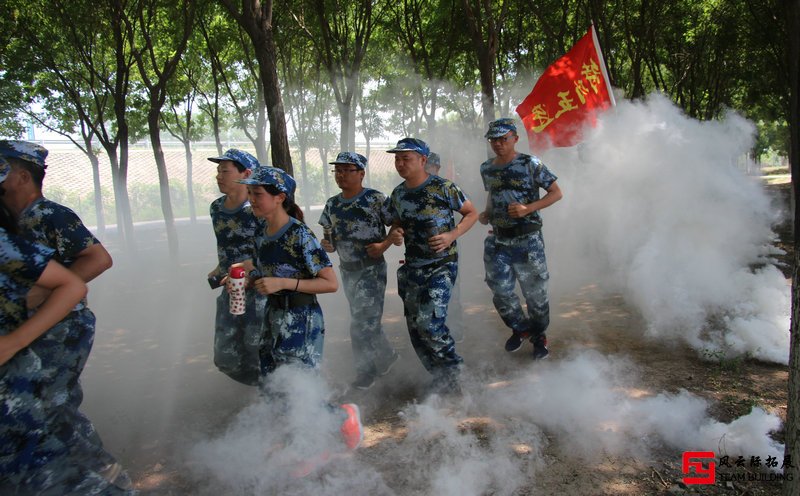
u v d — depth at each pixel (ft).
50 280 7.66
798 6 8.80
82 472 8.54
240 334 13.55
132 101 51.29
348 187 14.32
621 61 55.26
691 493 9.50
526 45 52.44
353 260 14.47
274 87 22.27
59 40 39.65
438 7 44.83
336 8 40.16
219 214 13.73
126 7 37.52
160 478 10.89
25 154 9.41
